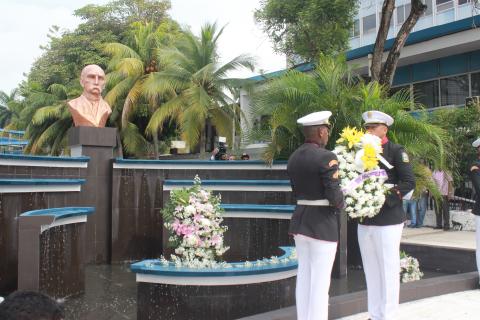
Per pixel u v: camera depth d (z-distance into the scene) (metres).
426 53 20.11
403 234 11.53
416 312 5.65
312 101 9.09
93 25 32.38
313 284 4.34
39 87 33.41
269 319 4.81
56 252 6.79
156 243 10.66
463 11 20.91
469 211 12.62
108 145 10.47
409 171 4.96
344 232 8.29
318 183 4.30
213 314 5.41
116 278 8.72
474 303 6.03
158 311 5.47
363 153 4.71
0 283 7.36
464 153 13.02
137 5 32.97
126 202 10.52
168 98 25.22
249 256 9.17
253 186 10.08
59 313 1.46
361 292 5.95
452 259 8.95
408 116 8.75
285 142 9.64
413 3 10.71
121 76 26.22
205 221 6.33
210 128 26.53
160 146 29.98
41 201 8.42
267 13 13.90
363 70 21.70
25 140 31.69
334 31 13.02
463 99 20.27
